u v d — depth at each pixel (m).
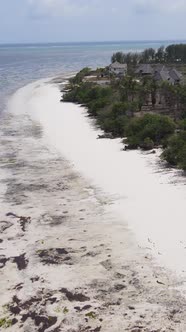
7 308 19.77
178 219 27.34
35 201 31.64
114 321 18.56
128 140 46.53
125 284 21.03
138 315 18.81
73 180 35.91
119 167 38.66
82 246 24.83
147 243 24.73
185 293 20.06
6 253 24.39
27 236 26.33
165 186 33.09
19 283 21.56
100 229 26.78
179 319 18.44
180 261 22.67
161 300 19.69
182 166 36.12
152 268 22.20
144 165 38.78
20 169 39.12
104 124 54.16
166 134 46.50
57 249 24.62
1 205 31.05
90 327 18.31
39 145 47.62
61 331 18.20
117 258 23.36
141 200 30.78
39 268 22.81
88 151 44.62
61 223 27.91
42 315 19.25
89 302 19.89
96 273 22.08
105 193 32.66
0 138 51.03
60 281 21.58
